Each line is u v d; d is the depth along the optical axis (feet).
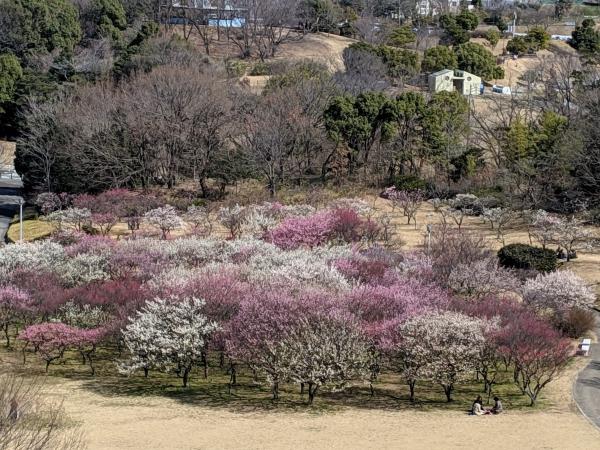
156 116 260.83
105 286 154.10
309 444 103.35
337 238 189.98
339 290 144.87
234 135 263.29
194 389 130.21
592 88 280.51
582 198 223.71
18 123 304.71
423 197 241.35
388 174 261.24
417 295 143.23
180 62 327.26
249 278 150.82
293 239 187.42
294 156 265.34
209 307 136.36
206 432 108.06
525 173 232.32
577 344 145.07
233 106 277.85
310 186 254.68
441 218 221.46
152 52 342.03
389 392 129.08
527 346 121.90
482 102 338.95
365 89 319.88
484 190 237.86
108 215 217.56
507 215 208.54
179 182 266.77
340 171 263.49
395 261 170.19
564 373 133.39
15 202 276.41
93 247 178.50
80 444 98.73
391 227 208.95
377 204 236.84
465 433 108.17
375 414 117.19
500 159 258.57
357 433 108.06
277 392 127.44
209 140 258.78
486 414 116.88
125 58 340.59
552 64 337.93
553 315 154.10
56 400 121.60
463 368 121.39
